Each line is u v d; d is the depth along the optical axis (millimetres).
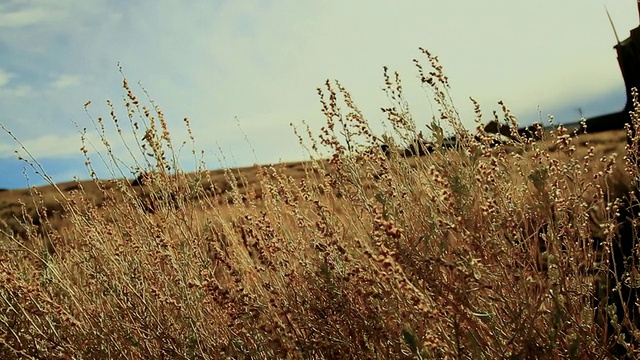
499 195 2477
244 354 2535
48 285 3482
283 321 2721
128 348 2898
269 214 3643
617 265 3020
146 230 3238
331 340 2447
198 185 3553
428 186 2670
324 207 2957
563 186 2602
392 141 3008
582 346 2213
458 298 2109
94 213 3660
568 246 2395
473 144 2488
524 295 2264
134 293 2895
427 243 2227
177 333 2824
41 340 2834
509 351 2193
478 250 2309
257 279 3037
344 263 2652
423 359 1982
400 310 2367
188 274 2900
